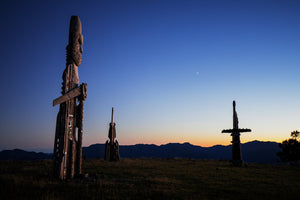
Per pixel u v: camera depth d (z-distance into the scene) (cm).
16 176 1121
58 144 1242
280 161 4897
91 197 849
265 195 1029
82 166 1977
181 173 1719
